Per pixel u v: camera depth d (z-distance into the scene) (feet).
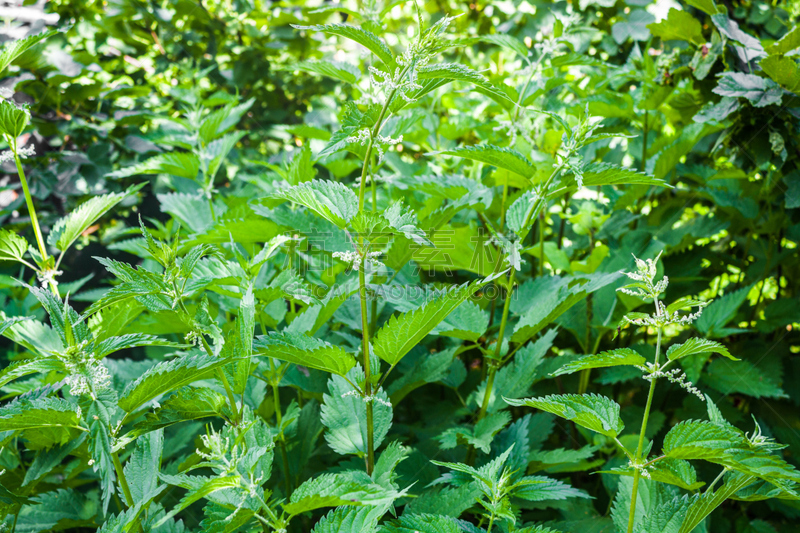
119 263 3.86
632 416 7.24
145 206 11.21
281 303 6.83
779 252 8.46
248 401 5.66
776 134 7.04
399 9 11.93
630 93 9.53
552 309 5.43
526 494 4.71
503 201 7.39
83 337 3.96
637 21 9.83
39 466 5.05
